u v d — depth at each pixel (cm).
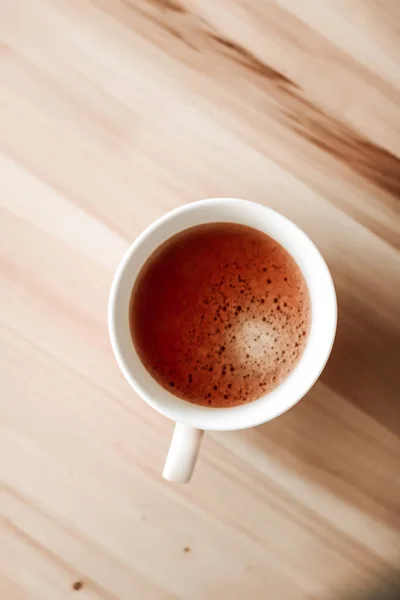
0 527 31
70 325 31
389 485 31
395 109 30
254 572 32
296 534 32
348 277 30
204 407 30
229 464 31
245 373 31
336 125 30
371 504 31
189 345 31
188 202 30
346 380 31
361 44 30
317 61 30
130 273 28
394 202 30
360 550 32
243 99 30
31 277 30
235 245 31
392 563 32
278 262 31
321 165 30
